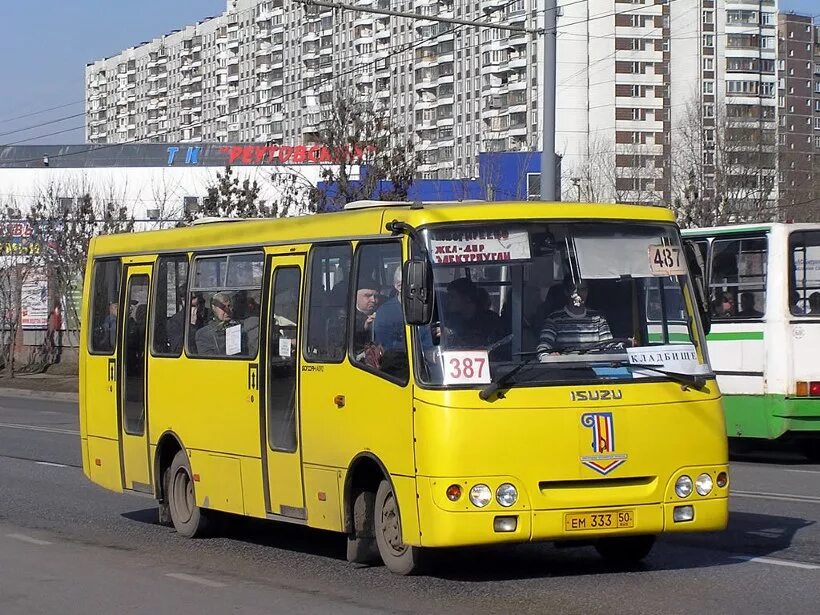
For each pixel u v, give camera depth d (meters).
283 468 11.88
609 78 105.94
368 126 38.50
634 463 9.90
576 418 9.80
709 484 10.16
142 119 179.75
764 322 19.92
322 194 37.38
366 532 11.05
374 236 10.75
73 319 50.66
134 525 15.05
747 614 9.05
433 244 10.09
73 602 10.37
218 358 13.00
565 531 9.74
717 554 11.66
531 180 57.22
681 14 107.38
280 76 144.25
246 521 14.52
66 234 50.41
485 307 9.98
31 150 94.62
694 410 10.15
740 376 20.27
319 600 10.07
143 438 14.47
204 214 45.44
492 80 112.75
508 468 9.68
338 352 11.09
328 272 11.41
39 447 25.00
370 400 10.56
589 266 10.26
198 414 13.34
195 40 164.88
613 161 82.19
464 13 117.88
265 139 146.00
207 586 10.93
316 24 137.12
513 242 10.16
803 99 131.88
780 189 61.19
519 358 9.88
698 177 55.44
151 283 14.48
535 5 104.88
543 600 9.73
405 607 9.62
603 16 94.25
